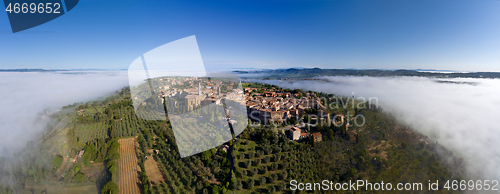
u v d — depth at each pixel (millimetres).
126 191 48375
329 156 64750
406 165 64000
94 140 72750
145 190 47312
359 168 60469
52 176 50688
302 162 60250
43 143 57656
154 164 57344
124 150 65312
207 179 49500
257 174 53625
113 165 53812
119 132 76625
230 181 49156
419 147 75312
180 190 48031
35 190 47031
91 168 55344
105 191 46031
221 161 53906
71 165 54750
